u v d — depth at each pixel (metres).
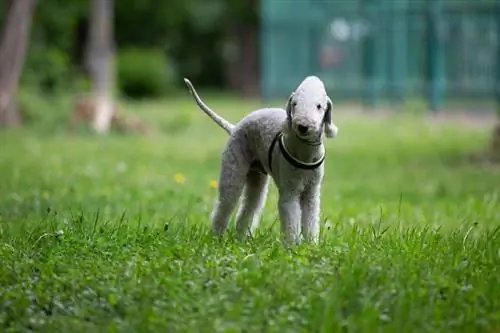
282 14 38.47
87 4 40.09
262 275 7.23
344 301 6.75
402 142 25.38
